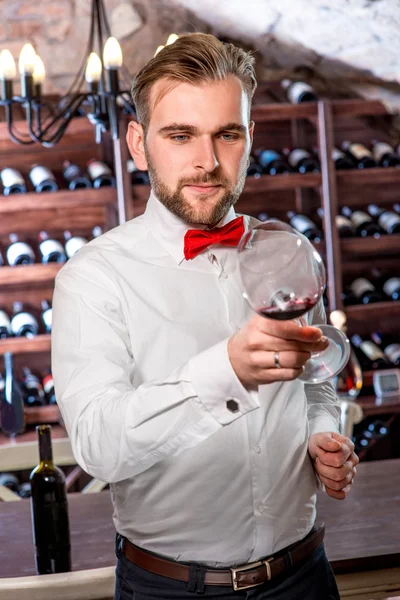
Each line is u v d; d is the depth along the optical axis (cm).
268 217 446
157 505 148
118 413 122
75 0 405
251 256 114
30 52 269
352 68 410
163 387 119
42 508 191
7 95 272
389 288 436
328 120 414
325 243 423
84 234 432
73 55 416
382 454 439
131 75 423
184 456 146
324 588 155
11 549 200
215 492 147
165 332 152
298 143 448
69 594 153
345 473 152
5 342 395
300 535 155
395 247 425
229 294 157
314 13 357
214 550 149
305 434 157
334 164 419
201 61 137
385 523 200
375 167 433
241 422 148
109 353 143
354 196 457
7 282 406
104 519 217
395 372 414
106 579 154
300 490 155
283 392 154
